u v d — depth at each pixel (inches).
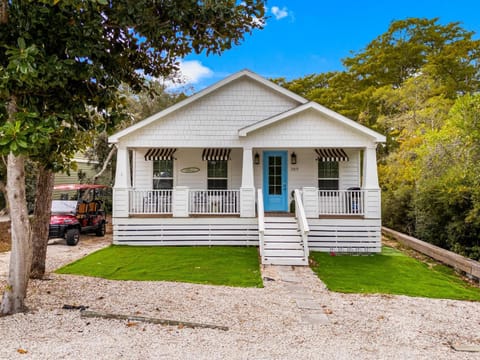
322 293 305.9
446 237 507.8
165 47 259.6
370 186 506.3
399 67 1140.5
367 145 510.9
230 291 303.9
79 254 471.5
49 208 340.8
